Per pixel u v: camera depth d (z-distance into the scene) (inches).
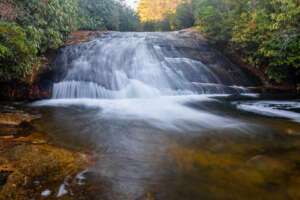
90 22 560.4
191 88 346.6
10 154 136.1
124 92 326.3
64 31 398.9
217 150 157.5
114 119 226.4
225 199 107.3
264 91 361.1
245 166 135.1
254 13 383.6
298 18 320.5
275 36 338.6
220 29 445.7
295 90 368.8
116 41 443.5
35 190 107.3
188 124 216.1
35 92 299.7
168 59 400.2
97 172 126.5
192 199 107.3
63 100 299.1
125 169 131.0
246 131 197.2
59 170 124.4
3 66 257.0
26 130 184.1
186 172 129.1
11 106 262.8
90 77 334.0
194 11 644.1
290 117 239.6
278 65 356.8
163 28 876.0
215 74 382.3
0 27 231.3
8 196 102.0
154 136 184.1
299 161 140.5
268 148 161.0
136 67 370.3
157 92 332.8
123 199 105.9
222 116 242.4
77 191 109.4
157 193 110.9
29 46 265.1
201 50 441.7
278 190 113.1
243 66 418.3
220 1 470.0
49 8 339.3
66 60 355.9
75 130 192.5
